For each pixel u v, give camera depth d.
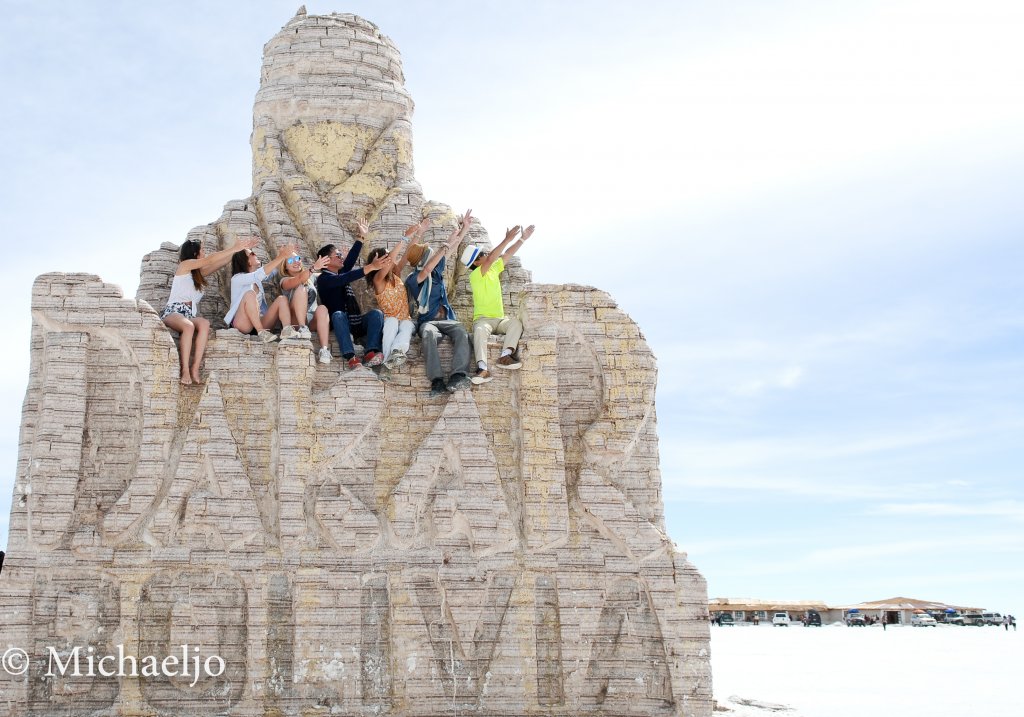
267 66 14.98
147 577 10.61
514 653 11.11
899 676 18.59
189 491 10.90
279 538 10.97
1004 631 45.47
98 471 10.90
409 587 11.08
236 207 13.68
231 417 11.35
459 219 14.36
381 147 14.66
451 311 12.70
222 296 13.05
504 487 11.75
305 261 13.46
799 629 49.44
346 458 11.48
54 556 10.48
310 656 10.70
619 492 11.83
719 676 18.77
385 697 10.82
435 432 11.64
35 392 10.96
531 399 11.96
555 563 11.48
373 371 11.91
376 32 15.53
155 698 10.45
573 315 12.27
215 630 10.68
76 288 11.18
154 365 11.13
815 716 12.66
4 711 10.00
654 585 11.59
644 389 12.20
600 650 11.42
